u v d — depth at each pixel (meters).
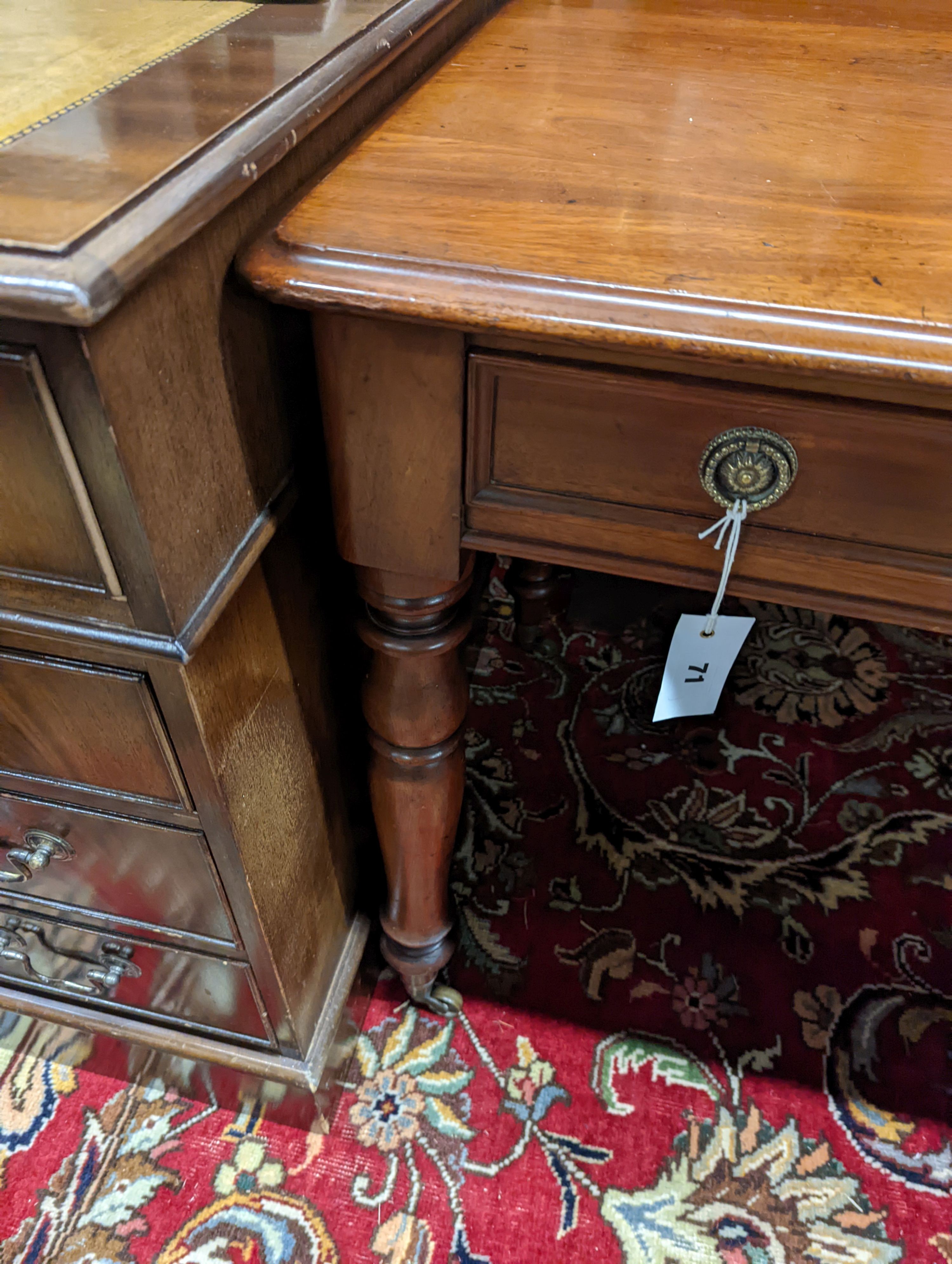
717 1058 0.76
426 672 0.51
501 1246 0.65
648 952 0.83
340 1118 0.72
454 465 0.40
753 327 0.31
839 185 0.40
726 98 0.50
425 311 0.32
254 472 0.42
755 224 0.36
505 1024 0.78
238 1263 0.64
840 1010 0.79
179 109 0.35
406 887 0.65
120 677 0.39
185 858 0.49
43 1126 0.71
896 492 0.36
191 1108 0.73
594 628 1.17
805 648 1.16
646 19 0.66
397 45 0.46
